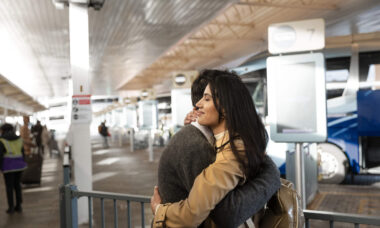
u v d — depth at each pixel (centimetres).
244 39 2127
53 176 1223
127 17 1101
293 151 633
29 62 1794
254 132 143
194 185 136
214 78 150
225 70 157
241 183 140
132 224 592
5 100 2991
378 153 848
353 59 892
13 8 975
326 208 646
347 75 891
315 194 749
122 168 1352
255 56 939
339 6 1581
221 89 145
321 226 523
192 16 1110
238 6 1845
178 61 3070
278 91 507
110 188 939
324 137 487
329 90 899
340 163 856
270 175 146
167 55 2744
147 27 1223
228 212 133
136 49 1588
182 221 135
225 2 993
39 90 3147
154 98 1636
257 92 906
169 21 1155
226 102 143
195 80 161
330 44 920
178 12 1067
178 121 1137
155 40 1418
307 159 660
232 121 142
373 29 1852
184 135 149
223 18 2000
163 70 3334
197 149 144
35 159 1009
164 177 152
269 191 143
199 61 2841
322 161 871
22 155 726
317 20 489
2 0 913
